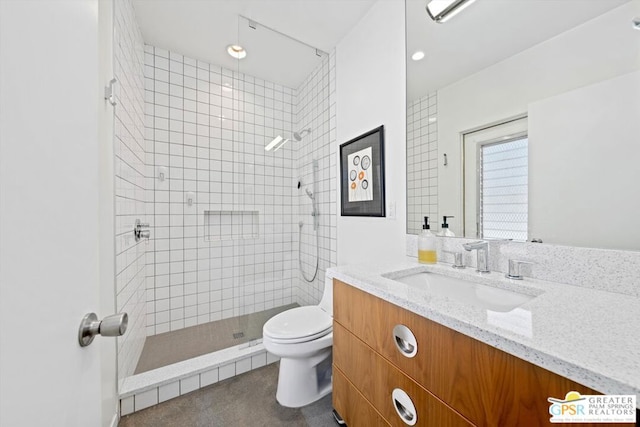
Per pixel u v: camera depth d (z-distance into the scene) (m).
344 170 1.94
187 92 2.27
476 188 1.15
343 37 1.96
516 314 0.63
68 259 0.42
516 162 1.01
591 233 0.82
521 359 0.51
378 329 0.91
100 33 1.08
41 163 0.36
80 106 0.47
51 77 0.38
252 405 1.36
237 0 1.64
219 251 2.41
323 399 1.41
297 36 1.95
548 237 0.92
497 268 1.06
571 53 0.87
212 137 2.37
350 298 1.07
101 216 1.08
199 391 1.47
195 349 1.87
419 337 0.75
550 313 0.62
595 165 0.82
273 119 2.57
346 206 1.92
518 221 1.01
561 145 0.89
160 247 2.15
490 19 1.09
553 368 0.45
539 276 0.93
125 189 1.43
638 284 0.74
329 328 1.39
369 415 0.95
